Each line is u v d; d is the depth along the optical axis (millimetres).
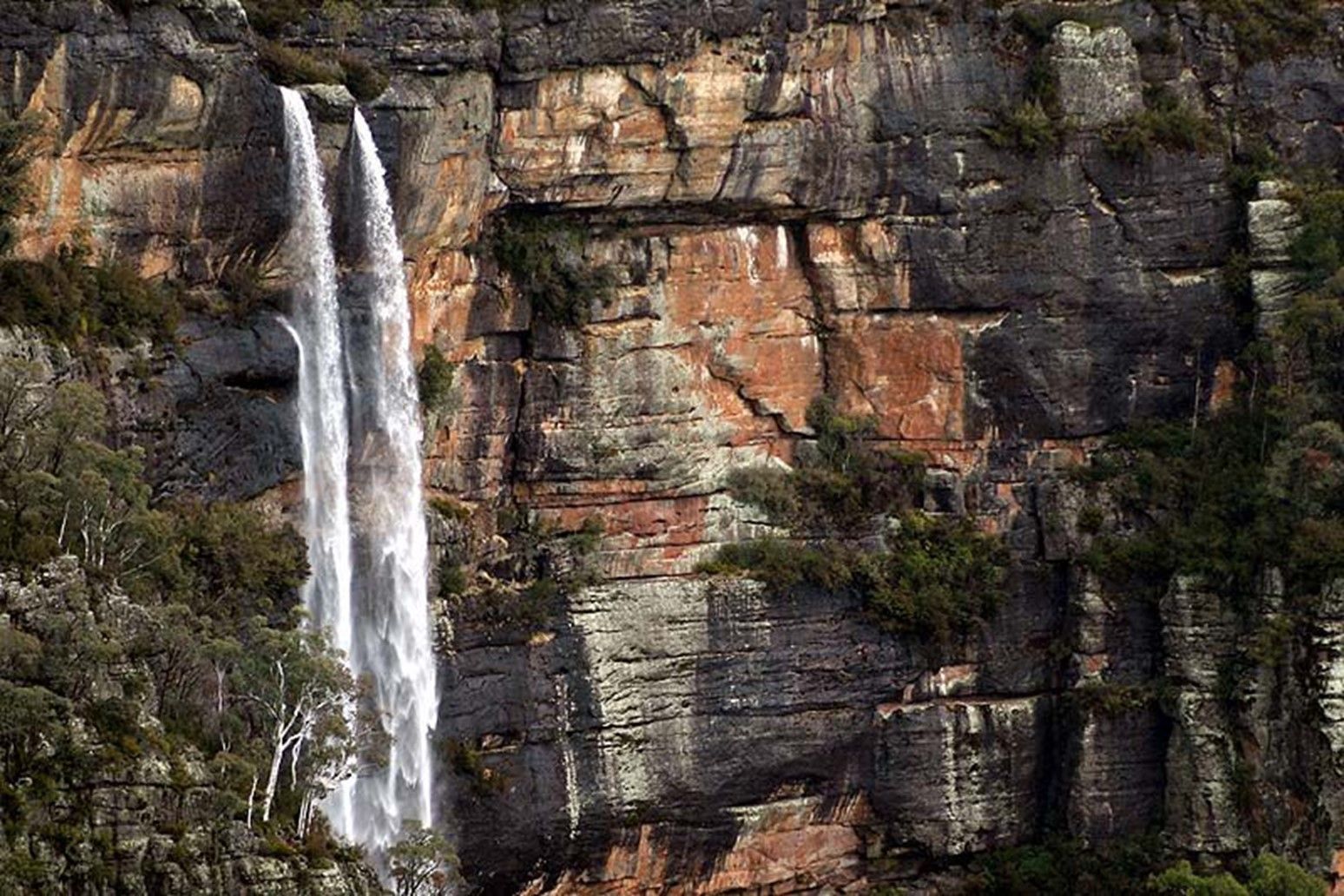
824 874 182375
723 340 181000
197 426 154000
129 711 137625
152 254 154625
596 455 176375
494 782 169500
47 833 133000
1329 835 179250
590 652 174000
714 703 177500
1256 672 182500
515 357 175500
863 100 182250
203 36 154250
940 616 183125
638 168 175750
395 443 165250
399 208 165250
